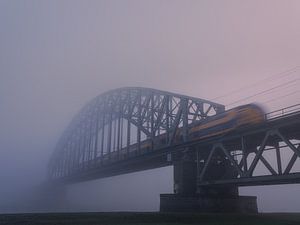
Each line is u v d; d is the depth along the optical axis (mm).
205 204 61062
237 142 60281
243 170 54281
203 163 67062
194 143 66625
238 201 63156
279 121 49531
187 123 73875
